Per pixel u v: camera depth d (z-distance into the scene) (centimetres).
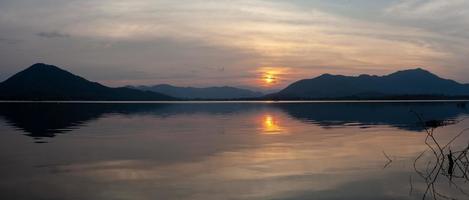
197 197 1683
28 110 9769
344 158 2531
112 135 3928
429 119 6481
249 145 3167
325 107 13250
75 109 10719
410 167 2244
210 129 4659
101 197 1683
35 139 3544
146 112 9181
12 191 1769
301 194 1720
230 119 6625
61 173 2105
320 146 3081
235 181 1945
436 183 1886
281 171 2153
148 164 2358
